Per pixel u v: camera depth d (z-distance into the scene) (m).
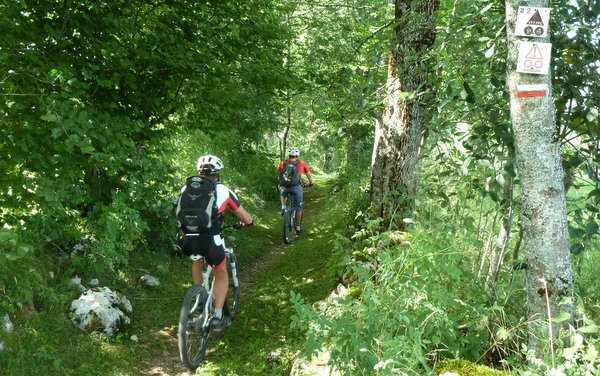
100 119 5.64
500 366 3.88
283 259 10.66
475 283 4.16
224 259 5.58
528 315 3.46
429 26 5.53
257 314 7.24
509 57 3.40
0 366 4.84
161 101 7.65
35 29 5.53
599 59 3.80
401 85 6.45
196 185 5.31
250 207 15.58
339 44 10.89
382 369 2.86
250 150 18.05
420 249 4.03
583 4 3.80
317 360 4.72
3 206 5.16
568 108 3.92
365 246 6.80
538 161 3.28
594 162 3.64
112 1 6.52
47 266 6.53
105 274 7.35
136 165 7.56
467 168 4.05
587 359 2.92
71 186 5.58
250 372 5.52
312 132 20.14
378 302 3.44
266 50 8.48
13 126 5.00
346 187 14.48
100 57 6.45
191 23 7.62
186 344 5.10
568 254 3.33
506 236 4.45
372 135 17.00
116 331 6.21
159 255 9.00
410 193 6.90
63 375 5.20
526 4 3.29
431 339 3.76
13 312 5.42
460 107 4.20
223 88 7.80
